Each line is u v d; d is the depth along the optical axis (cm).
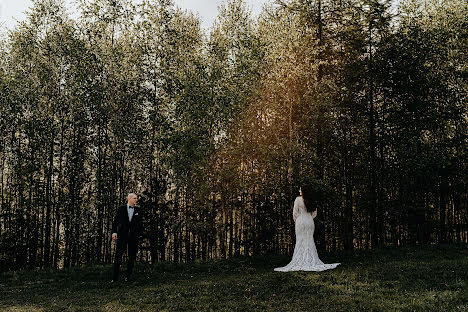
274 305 690
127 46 1692
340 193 1639
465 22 1781
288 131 1600
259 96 1538
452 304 608
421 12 1833
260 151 1499
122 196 1752
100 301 797
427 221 1873
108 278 1087
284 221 1633
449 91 1786
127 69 1678
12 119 1667
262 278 926
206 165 1470
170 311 686
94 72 1678
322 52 1686
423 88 1753
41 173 1712
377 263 1056
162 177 1714
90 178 1755
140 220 1059
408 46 1788
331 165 1809
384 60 1778
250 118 1538
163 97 1669
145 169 1769
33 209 1698
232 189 1528
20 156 1667
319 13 1700
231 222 1716
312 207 1061
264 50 1573
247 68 1578
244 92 1532
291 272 971
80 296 867
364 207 1803
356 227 1892
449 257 1127
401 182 1805
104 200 1677
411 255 1205
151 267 1225
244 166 1675
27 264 1730
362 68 1756
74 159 1702
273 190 1570
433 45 1805
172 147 1512
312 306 665
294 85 1525
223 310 669
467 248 1318
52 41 1700
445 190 1802
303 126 1534
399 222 1808
